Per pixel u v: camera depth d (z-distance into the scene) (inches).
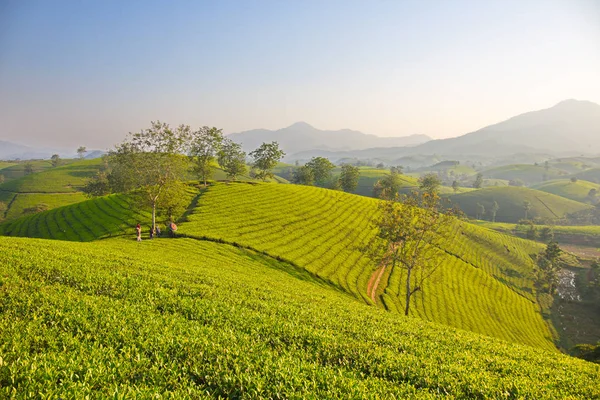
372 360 556.1
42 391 331.9
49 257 927.7
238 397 385.4
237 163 5113.2
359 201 4566.9
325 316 808.9
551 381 590.9
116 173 5012.3
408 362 566.9
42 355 394.3
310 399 387.9
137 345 474.9
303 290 1277.1
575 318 3415.4
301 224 3221.0
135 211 3073.3
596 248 6427.2
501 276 3875.5
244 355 480.7
